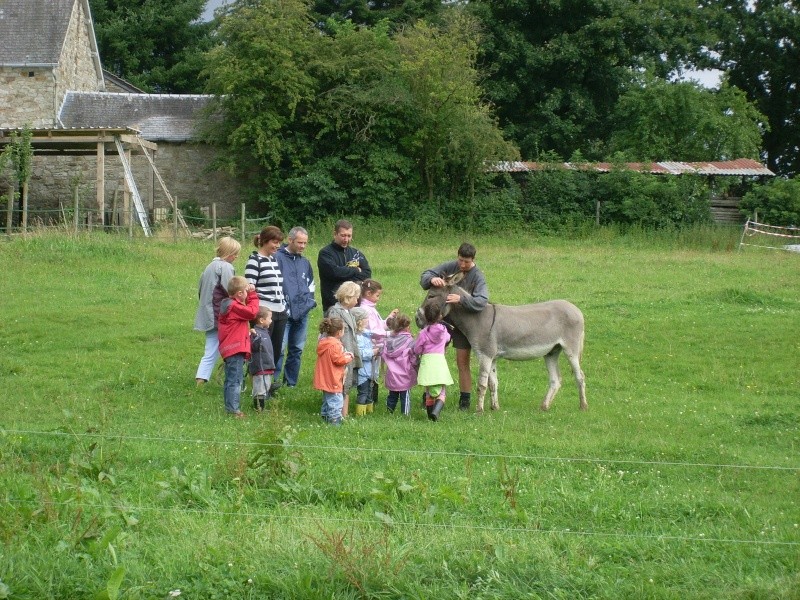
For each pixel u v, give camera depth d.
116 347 15.21
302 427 10.92
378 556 6.80
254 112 36.94
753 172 40.47
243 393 12.80
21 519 7.17
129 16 56.16
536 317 12.30
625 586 6.62
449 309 12.09
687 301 19.52
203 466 8.91
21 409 11.59
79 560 6.80
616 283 22.09
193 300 18.78
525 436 10.77
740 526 7.96
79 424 10.52
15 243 23.67
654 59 49.47
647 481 9.28
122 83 48.38
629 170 36.78
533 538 7.36
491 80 47.09
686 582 6.76
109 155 37.16
